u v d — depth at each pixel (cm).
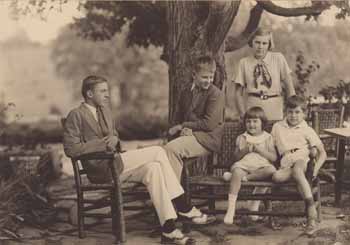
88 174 375
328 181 423
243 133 405
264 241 368
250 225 396
